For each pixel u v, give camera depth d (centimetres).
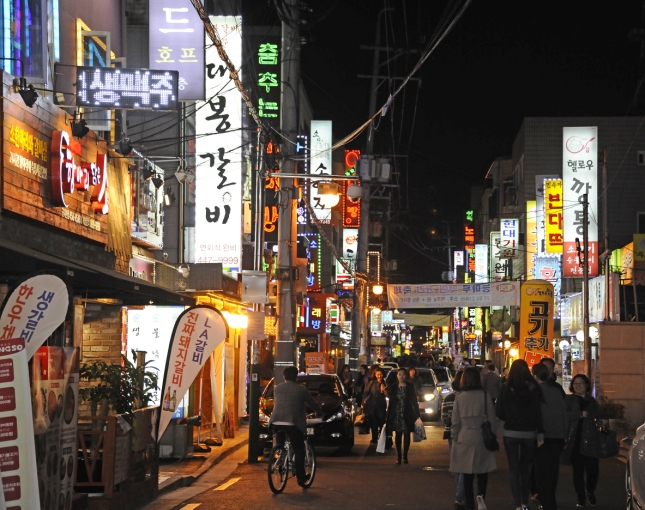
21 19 1362
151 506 1163
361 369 3069
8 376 606
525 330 3194
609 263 3372
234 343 2558
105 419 1036
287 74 2047
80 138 1479
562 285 4512
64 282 704
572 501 1255
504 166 6469
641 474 914
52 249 1398
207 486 1391
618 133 4503
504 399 1065
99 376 1119
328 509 1149
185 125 2455
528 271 4719
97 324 1670
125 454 1084
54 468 749
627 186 4403
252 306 2933
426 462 1773
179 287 2214
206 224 2308
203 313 1295
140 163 2022
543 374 1095
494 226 6806
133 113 2425
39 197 1323
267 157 2122
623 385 2628
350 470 1619
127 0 2392
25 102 1252
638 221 4366
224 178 2308
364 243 3494
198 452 1797
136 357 1387
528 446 1063
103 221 1636
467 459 1065
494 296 3272
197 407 2152
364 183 3481
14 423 604
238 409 2655
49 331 696
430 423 2998
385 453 1962
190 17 1828
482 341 6675
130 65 2383
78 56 1728
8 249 945
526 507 1063
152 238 2094
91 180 1533
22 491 602
